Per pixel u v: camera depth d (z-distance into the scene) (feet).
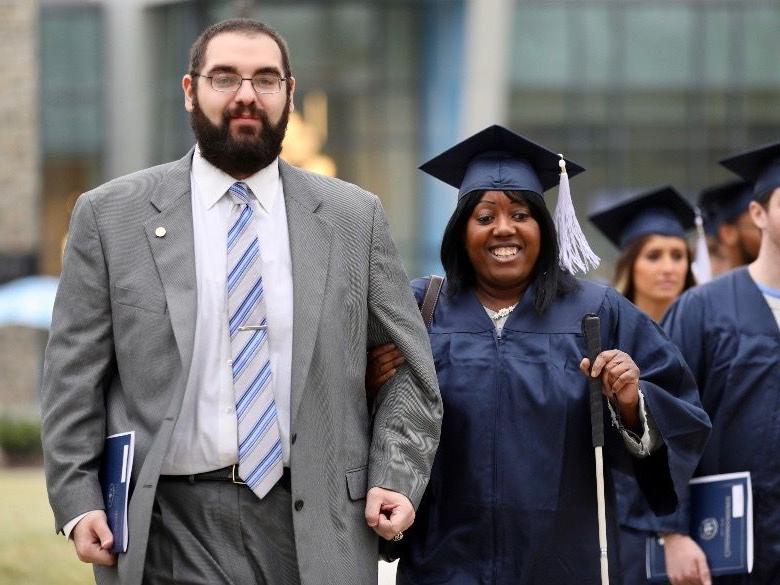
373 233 47.21
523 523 49.34
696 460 51.44
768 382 57.57
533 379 50.03
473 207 51.52
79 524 44.27
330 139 279.90
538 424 49.73
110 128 285.23
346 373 45.88
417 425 46.65
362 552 45.75
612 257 301.84
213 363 44.75
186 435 44.55
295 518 44.39
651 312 74.43
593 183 311.27
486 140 52.49
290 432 44.55
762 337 57.93
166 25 280.92
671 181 312.29
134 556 43.80
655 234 73.82
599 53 309.22
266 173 46.16
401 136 280.10
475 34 274.36
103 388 45.73
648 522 57.88
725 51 310.65
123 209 45.75
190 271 45.03
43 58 285.23
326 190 47.24
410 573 50.47
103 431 45.39
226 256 45.32
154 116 283.18
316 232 46.19
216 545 44.50
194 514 44.68
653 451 51.37
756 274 59.11
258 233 45.75
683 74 310.24
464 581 49.60
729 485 56.24
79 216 45.96
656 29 310.04
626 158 310.24
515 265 50.96
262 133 45.11
